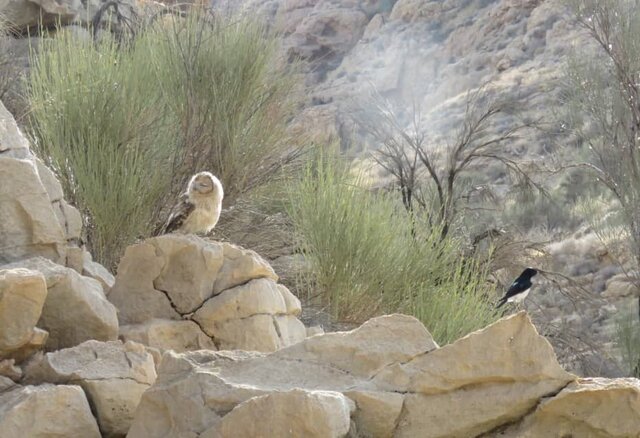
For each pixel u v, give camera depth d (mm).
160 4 22266
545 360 7488
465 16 73375
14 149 10781
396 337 7711
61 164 12852
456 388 7516
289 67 17281
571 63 25953
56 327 9242
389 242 14062
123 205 12547
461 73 66688
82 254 10523
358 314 13891
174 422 7348
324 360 7684
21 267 9297
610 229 27094
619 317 24641
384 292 13898
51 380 8164
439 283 14570
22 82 15906
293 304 10758
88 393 8016
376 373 7586
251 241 14859
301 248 14258
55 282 9211
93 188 12492
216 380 7340
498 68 64688
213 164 14930
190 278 10258
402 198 20016
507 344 7504
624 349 21406
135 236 12758
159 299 10281
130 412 8016
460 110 57781
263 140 15461
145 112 14000
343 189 14398
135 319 10234
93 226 12586
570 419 7418
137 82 14164
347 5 79625
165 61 15312
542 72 58562
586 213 31094
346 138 23422
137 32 17812
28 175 10211
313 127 17625
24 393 7812
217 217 11664
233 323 10141
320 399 6945
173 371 7574
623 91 24734
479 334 7535
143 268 10344
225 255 10406
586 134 26844
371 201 14984
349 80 70750
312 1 80938
